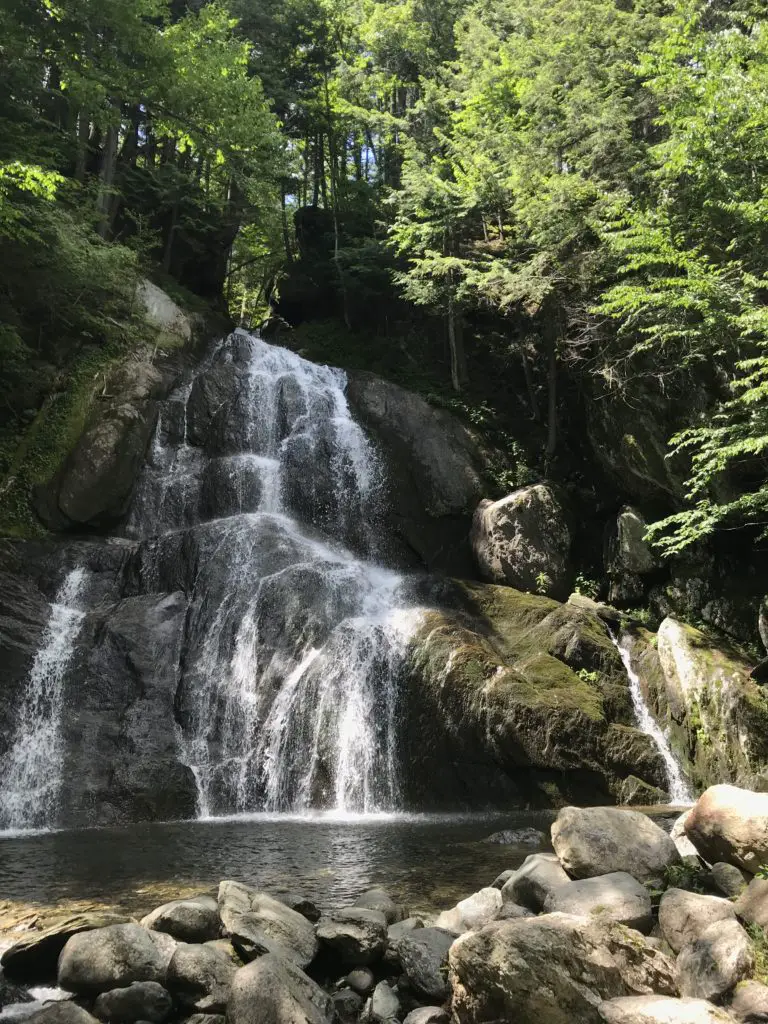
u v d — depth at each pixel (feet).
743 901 18.65
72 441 65.26
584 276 64.85
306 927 20.67
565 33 74.90
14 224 62.69
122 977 18.71
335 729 48.21
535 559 64.18
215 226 106.73
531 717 46.88
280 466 71.82
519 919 17.37
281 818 43.52
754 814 21.01
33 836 37.88
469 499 70.95
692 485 60.75
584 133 66.39
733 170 52.03
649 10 72.69
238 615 53.01
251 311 146.72
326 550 63.62
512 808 45.88
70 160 88.63
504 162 73.87
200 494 68.28
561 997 15.61
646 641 57.06
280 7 116.26
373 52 115.55
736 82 48.80
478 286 73.87
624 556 64.49
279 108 120.26
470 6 104.53
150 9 76.33
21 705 47.09
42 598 54.44
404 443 75.05
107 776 44.27
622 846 22.13
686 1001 15.16
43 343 71.77
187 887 26.63
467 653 49.80
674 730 51.42
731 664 51.26
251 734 48.52
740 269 51.75
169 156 111.75
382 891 23.85
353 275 103.35
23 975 20.13
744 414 54.49
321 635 52.65
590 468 74.18
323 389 80.89
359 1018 18.11
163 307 81.15
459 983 17.03
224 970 18.71
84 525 62.95
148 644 51.08
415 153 85.20
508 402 82.48
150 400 71.67
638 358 63.82
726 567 60.34
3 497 60.75
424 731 48.37
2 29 69.00
